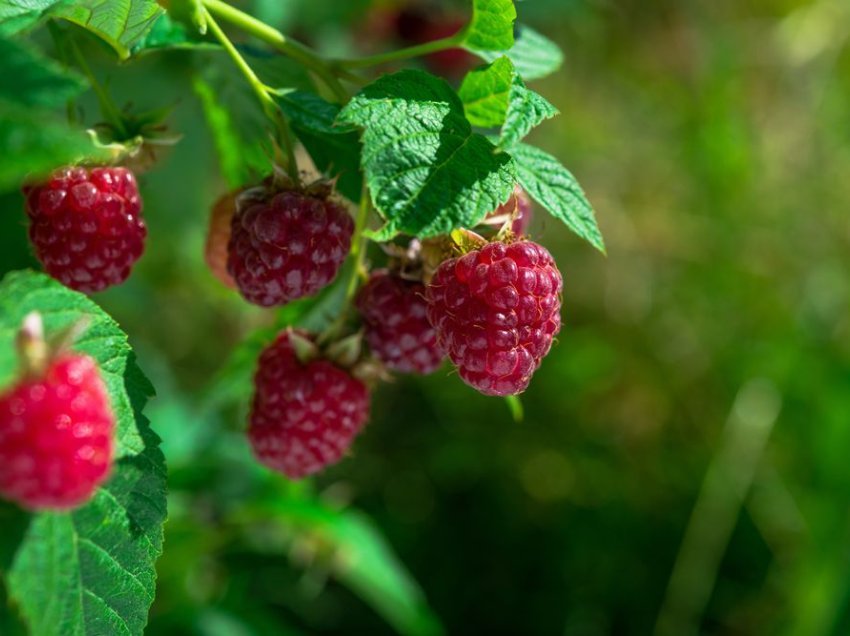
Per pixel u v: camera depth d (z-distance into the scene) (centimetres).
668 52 56
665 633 47
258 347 30
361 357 27
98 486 21
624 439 52
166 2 24
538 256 24
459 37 25
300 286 25
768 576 48
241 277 25
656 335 53
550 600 49
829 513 46
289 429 27
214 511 37
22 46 19
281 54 27
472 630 49
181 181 37
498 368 24
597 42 55
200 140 36
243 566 43
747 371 50
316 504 36
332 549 37
